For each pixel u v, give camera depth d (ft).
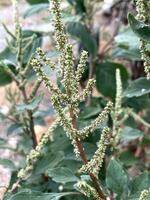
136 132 1.35
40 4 1.54
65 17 1.52
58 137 1.28
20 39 1.22
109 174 1.00
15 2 1.22
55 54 1.21
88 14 1.61
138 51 1.43
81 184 0.85
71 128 0.85
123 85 1.56
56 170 0.98
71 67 0.83
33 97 1.23
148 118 1.66
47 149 1.33
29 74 1.27
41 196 0.98
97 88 1.57
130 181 1.05
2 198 1.12
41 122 1.46
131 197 0.97
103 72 1.57
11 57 1.32
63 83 0.84
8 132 1.35
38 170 1.19
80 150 0.88
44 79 0.83
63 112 0.84
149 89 1.15
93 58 1.56
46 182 1.30
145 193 0.83
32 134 1.33
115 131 1.21
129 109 1.41
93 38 1.55
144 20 0.90
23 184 1.20
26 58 1.28
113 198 1.03
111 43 1.68
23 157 1.55
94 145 1.17
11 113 1.37
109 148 1.22
